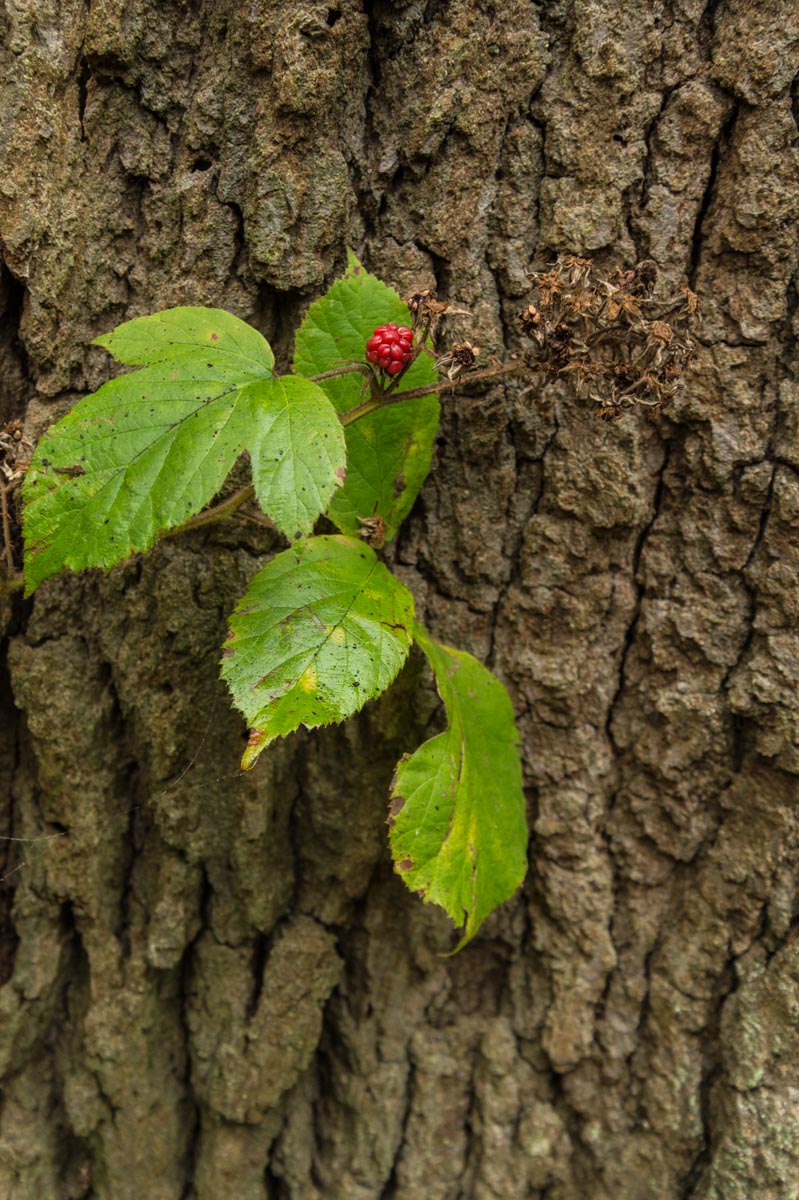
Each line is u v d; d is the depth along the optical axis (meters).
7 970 0.83
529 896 0.83
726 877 0.80
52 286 0.78
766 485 0.78
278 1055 0.83
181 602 0.80
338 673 0.73
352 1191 0.83
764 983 0.80
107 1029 0.82
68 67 0.77
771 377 0.78
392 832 0.75
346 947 0.83
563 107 0.77
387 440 0.77
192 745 0.81
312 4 0.76
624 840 0.82
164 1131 0.83
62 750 0.81
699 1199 0.81
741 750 0.80
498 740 0.79
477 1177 0.83
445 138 0.78
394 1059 0.83
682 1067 0.81
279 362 0.79
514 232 0.78
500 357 0.79
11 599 0.80
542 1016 0.83
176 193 0.78
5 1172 0.83
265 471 0.72
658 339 0.73
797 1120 0.79
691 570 0.79
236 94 0.77
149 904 0.82
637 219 0.78
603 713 0.81
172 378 0.73
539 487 0.80
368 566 0.75
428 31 0.77
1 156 0.77
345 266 0.78
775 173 0.77
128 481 0.73
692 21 0.77
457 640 0.81
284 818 0.82
